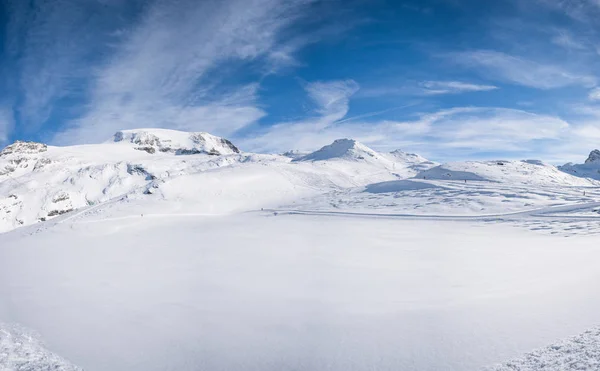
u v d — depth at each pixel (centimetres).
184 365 696
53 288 1374
